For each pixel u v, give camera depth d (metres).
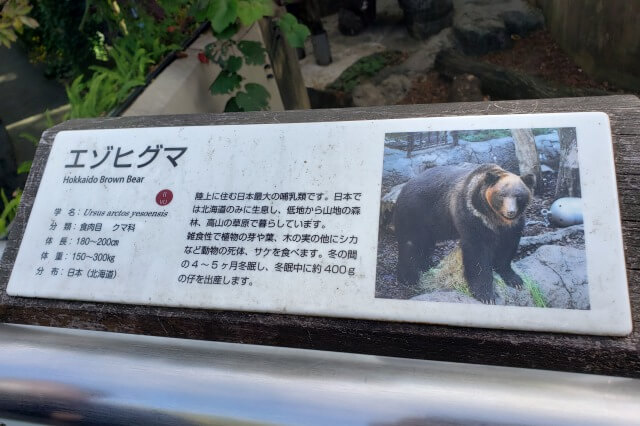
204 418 0.91
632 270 0.93
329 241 1.05
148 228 1.15
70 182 1.24
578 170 0.99
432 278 0.99
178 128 1.23
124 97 2.37
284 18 2.62
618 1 3.93
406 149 1.08
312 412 0.88
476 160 1.04
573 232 0.95
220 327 1.09
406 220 1.03
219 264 1.08
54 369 0.99
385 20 6.03
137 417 0.94
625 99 1.05
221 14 2.26
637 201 0.96
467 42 5.19
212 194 1.14
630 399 0.80
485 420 0.82
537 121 1.04
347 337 1.02
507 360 0.96
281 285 1.04
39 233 1.21
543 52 4.98
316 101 5.34
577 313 0.91
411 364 0.92
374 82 5.30
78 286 1.14
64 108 5.70
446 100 4.79
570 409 0.80
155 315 1.10
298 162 1.12
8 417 1.01
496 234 0.99
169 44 2.82
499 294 0.95
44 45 5.85
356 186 1.08
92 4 3.41
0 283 1.21
